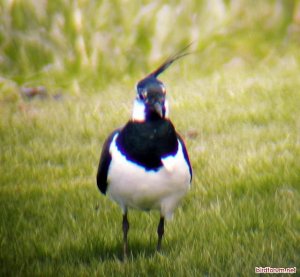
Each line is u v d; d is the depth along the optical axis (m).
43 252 8.91
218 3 18.30
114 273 8.24
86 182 11.12
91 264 8.48
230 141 12.52
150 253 8.86
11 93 16.41
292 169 11.04
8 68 17.38
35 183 11.16
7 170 11.72
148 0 17.95
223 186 10.60
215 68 17.70
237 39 18.33
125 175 7.80
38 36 17.38
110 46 17.56
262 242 8.84
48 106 15.52
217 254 8.56
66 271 8.29
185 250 8.66
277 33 18.67
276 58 17.86
